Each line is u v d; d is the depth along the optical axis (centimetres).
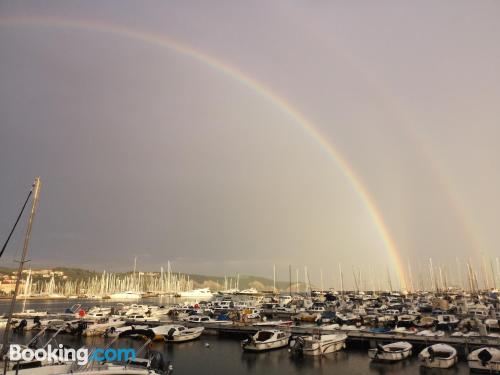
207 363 4394
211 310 8688
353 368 4094
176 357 4681
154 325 6444
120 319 6769
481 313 7881
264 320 7256
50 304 18262
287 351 4875
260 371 4059
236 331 6050
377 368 4069
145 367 2677
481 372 3722
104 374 2436
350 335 5147
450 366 3922
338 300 11725
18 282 3394
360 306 9650
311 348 4619
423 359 3991
